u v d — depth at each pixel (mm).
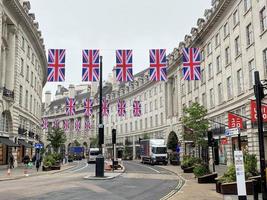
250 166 16312
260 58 29641
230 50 37438
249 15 32156
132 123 85312
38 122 59281
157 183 22094
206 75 46125
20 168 39281
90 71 26094
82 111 105625
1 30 35312
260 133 9680
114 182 22500
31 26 44781
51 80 26047
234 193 15555
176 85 61938
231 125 27078
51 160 37562
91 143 94188
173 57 62375
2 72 37500
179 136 57781
